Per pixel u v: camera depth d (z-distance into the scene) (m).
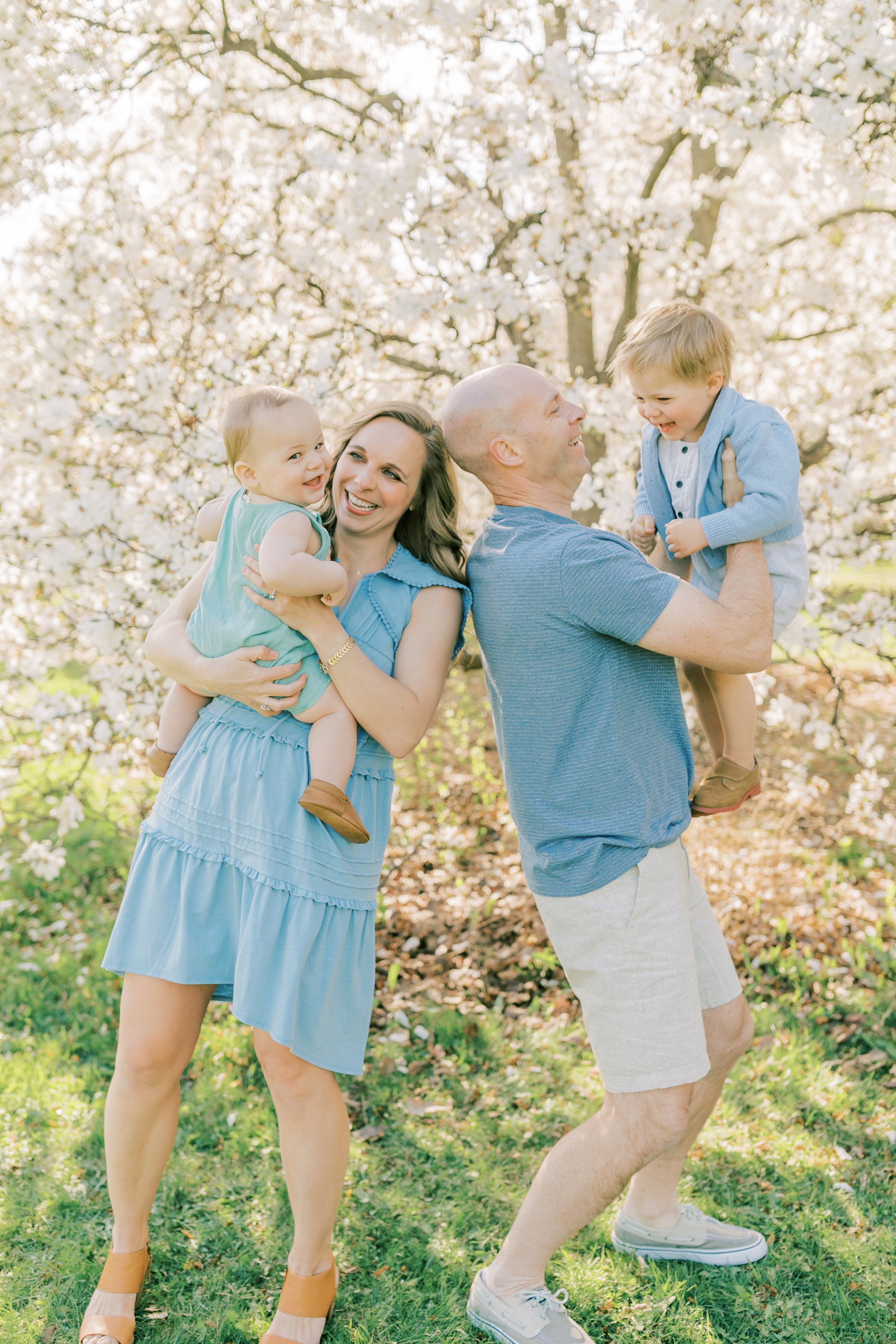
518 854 4.64
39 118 4.09
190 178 4.52
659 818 1.88
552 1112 2.84
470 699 6.76
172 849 1.93
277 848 1.83
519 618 1.85
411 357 4.72
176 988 1.92
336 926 1.86
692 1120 2.16
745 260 4.97
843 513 4.09
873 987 3.46
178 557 3.73
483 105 4.07
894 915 3.87
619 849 1.84
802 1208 2.41
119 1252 2.04
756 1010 3.32
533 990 3.57
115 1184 1.99
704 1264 2.21
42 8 3.98
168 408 3.92
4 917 4.23
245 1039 3.17
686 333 1.98
